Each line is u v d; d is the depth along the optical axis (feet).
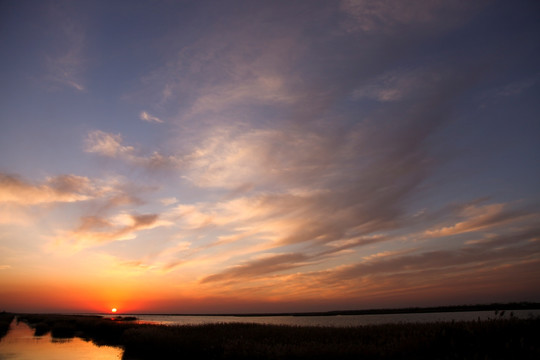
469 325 50.60
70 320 211.00
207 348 56.18
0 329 144.46
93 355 69.92
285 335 65.82
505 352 38.63
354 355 43.91
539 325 47.75
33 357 68.49
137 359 61.93
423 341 45.75
